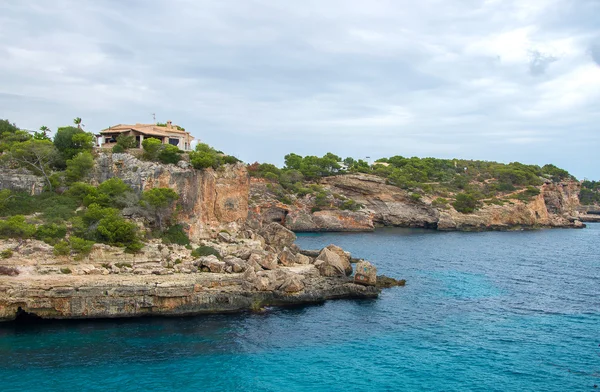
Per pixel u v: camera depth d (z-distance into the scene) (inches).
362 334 2217.0
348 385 1718.8
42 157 3282.5
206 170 3341.5
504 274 3602.4
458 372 1833.2
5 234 2469.2
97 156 3442.4
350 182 7844.5
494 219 7509.8
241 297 2479.1
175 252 2778.1
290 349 2020.2
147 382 1684.3
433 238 6048.2
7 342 1955.0
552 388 1711.4
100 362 1818.4
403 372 1829.5
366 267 2928.2
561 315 2527.1
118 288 2241.6
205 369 1802.4
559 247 5305.1
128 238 2647.6
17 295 2107.5
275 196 7096.5
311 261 3393.2
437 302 2760.8
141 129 4018.2
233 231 3400.6
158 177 3097.9
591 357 1972.2
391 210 7603.4
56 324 2162.9
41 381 1657.2
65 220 2714.1
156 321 2262.6
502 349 2055.9
